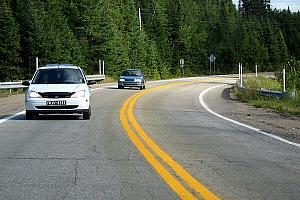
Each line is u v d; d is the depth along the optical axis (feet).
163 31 319.88
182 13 355.77
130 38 255.50
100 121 55.11
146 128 49.85
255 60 406.21
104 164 30.76
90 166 30.09
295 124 56.59
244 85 122.62
